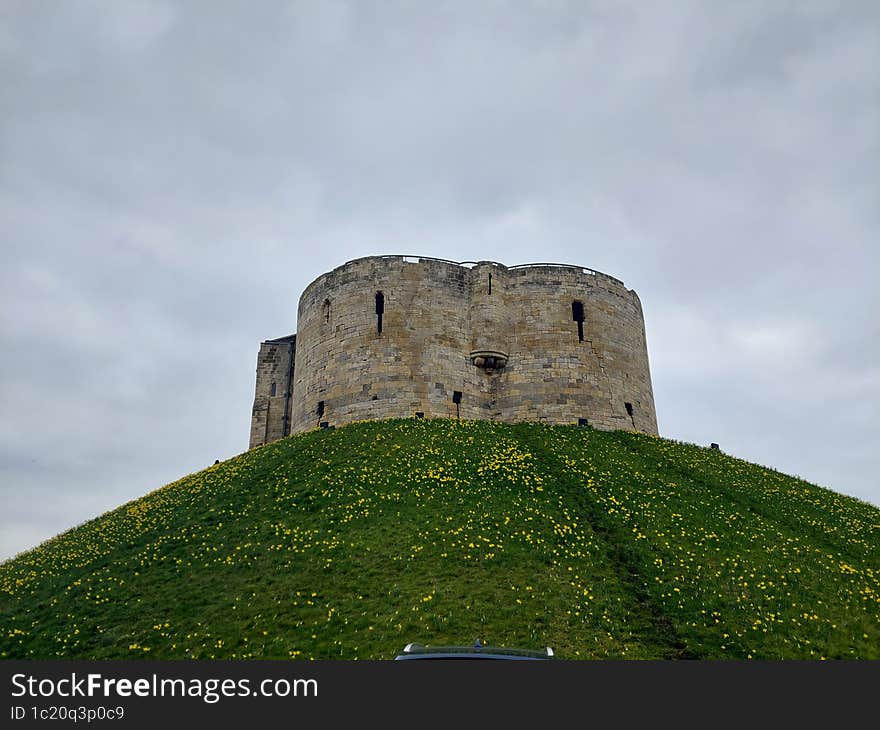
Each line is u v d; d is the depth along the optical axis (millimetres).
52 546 36844
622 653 21375
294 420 56188
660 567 27516
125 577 30062
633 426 53375
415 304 52938
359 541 30234
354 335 52750
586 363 52969
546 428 48062
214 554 30875
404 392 50500
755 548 30328
